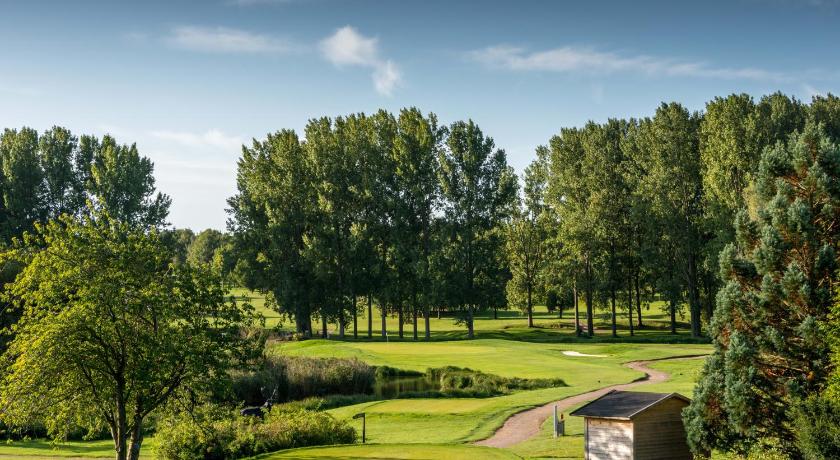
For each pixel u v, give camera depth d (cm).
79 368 2911
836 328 2536
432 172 9281
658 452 2822
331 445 3234
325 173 9288
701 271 9044
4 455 3672
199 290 3166
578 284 9162
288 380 5309
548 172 10794
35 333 2870
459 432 3756
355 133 9419
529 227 10925
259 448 3291
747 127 7675
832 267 2711
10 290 3067
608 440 2858
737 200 7494
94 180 11056
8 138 11462
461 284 9056
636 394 3034
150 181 10875
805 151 2883
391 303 9769
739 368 2750
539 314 13675
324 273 9075
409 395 5025
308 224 9462
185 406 3188
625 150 9650
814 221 2811
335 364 5641
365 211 9519
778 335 2705
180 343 2972
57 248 2966
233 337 3228
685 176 8631
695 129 9231
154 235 3219
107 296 2855
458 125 9288
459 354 6806
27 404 2827
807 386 2639
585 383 5172
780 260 2825
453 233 9194
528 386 5244
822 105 10312
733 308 2875
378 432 3878
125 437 3016
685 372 5541
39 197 10950
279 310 9388
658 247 8762
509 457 2783
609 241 9188
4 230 10438
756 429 2695
